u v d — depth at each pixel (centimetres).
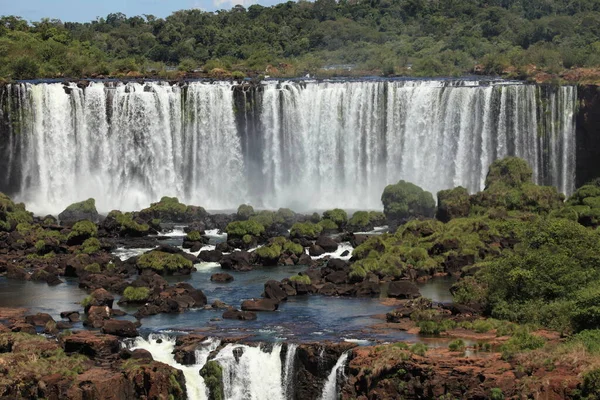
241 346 6203
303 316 6894
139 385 5781
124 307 7231
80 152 11531
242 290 7669
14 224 9575
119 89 11531
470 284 7081
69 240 9106
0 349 6156
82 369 5862
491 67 14038
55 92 11462
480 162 11325
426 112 11406
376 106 11500
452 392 5597
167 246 8644
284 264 8562
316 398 6066
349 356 6006
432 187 11469
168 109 11575
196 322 6788
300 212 10931
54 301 7412
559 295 6669
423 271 7981
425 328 6388
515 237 8525
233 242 9069
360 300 7338
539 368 5622
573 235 7212
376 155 11575
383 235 8806
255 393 6134
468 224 8694
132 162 11569
